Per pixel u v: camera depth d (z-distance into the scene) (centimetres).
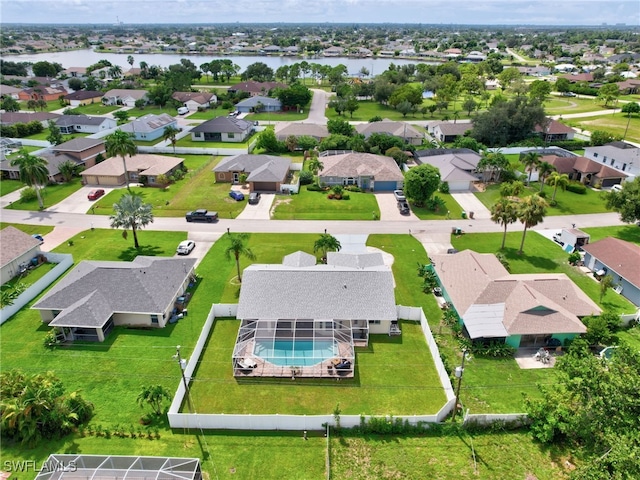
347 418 3534
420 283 5650
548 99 17775
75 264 6047
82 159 9575
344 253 5728
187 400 3819
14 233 6084
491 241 6775
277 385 4022
